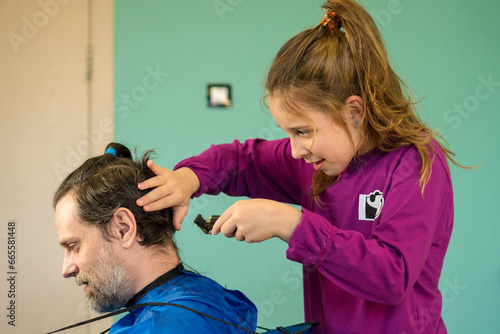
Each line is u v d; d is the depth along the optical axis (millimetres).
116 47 2270
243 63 2336
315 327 1178
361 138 1005
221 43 2318
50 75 2283
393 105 993
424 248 924
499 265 2424
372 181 1044
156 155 2295
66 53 2291
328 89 922
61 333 2287
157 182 1026
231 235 958
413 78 2389
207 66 2316
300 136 955
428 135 1015
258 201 932
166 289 1023
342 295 1075
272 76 966
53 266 2295
